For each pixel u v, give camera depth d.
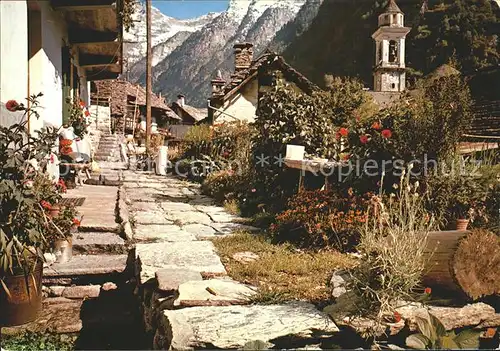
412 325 2.77
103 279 4.31
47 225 3.50
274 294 3.25
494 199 4.82
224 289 3.29
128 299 4.09
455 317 2.83
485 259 3.01
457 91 5.25
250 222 6.52
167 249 4.40
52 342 3.41
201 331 2.66
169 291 3.30
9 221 3.22
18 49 4.53
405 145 5.16
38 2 5.73
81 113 8.82
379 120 5.61
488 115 7.96
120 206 6.73
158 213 7.08
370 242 3.05
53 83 6.70
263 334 2.65
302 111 7.44
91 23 7.88
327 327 2.75
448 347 2.49
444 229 4.64
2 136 3.43
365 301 2.89
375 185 5.35
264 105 7.82
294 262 4.18
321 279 3.74
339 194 5.35
